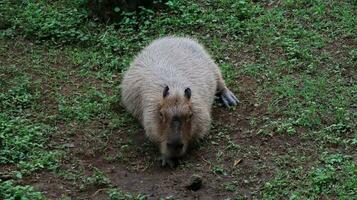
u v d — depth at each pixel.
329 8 13.84
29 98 10.71
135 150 9.45
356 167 8.71
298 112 10.32
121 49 12.57
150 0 13.69
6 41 12.88
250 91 11.09
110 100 10.73
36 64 12.02
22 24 13.38
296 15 13.57
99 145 9.53
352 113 10.26
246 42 12.75
